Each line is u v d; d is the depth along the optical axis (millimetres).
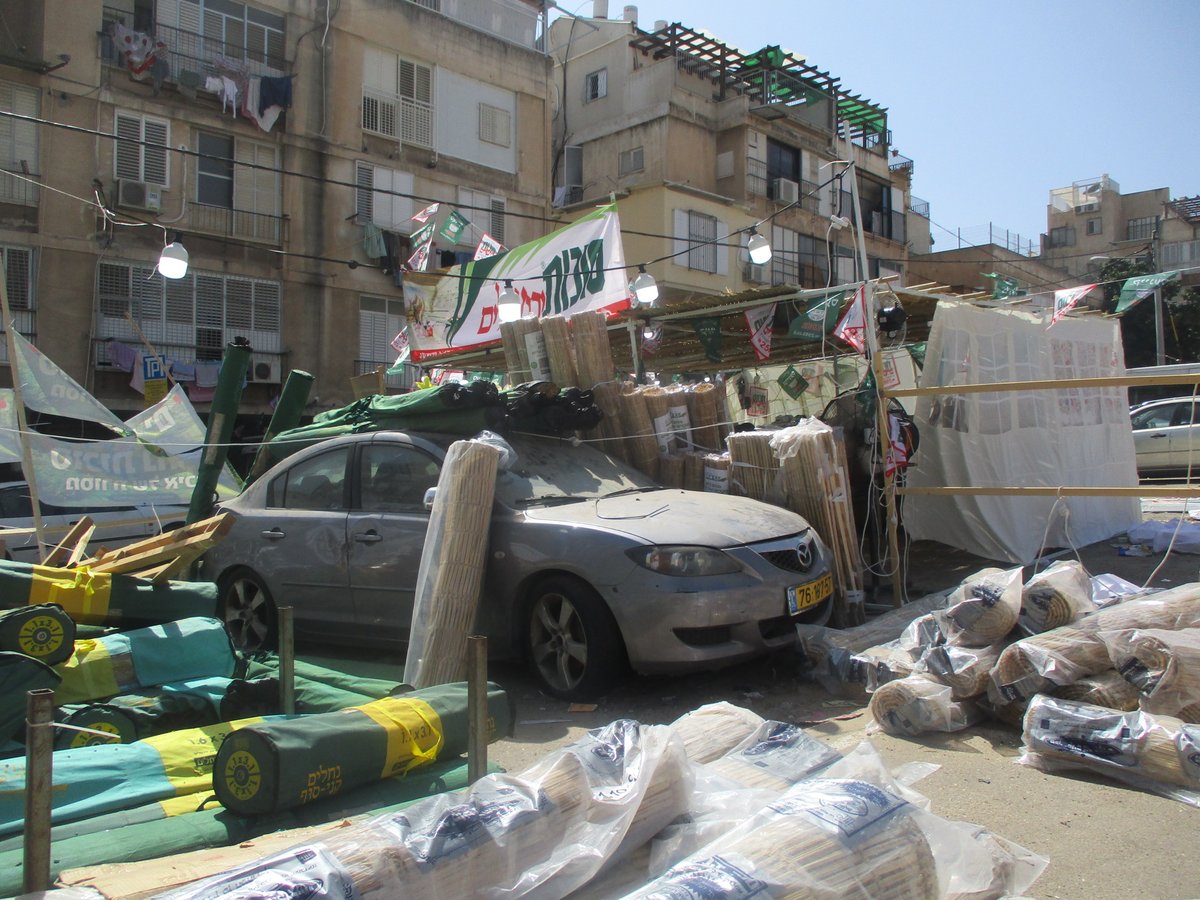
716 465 6852
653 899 2004
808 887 2094
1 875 2713
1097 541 9617
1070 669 4223
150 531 10562
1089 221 56094
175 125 21688
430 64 26047
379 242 24328
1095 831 3373
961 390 6785
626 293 9477
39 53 19953
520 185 28031
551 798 2465
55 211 20000
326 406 23828
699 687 5324
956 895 2463
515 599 5297
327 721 3334
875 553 7332
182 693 4305
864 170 36719
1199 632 4188
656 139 32031
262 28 23250
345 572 5828
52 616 4125
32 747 2330
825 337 8359
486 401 5898
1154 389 21734
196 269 21906
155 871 2510
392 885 2107
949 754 4203
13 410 6887
